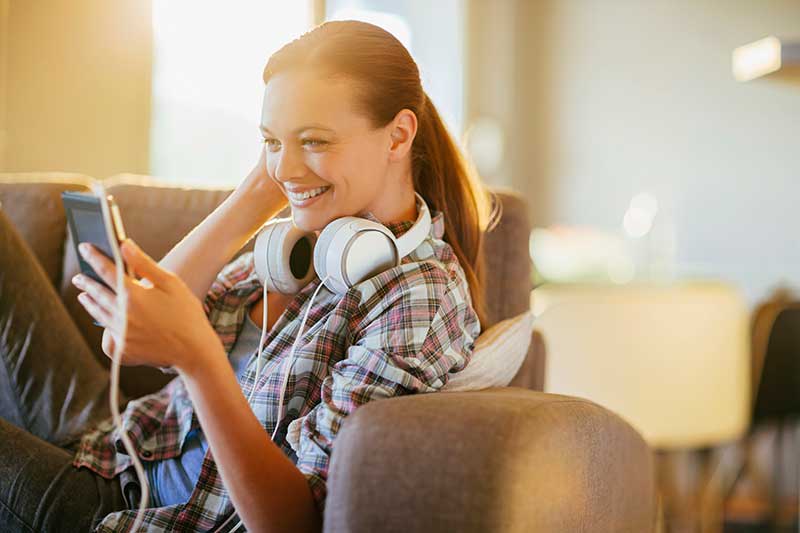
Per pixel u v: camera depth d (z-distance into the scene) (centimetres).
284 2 352
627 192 451
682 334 208
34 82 253
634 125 448
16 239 149
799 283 385
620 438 111
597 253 354
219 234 131
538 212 488
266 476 95
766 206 399
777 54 264
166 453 124
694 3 427
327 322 112
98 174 272
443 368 109
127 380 162
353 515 85
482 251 149
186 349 91
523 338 132
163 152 311
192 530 109
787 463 316
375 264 112
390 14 447
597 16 462
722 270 413
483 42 488
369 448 86
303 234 118
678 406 208
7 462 118
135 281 90
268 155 115
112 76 274
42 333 146
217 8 326
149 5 284
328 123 108
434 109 132
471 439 85
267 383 113
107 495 120
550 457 91
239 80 337
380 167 115
